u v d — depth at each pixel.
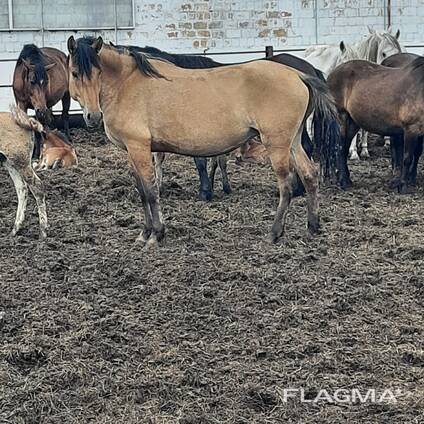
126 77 8.80
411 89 10.81
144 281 8.08
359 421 6.17
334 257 8.61
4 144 9.12
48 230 9.36
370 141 14.57
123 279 8.11
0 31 16.20
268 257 8.56
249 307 7.59
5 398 6.45
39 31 16.31
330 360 6.79
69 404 6.39
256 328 7.27
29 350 6.95
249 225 9.55
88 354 6.95
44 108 12.87
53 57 14.04
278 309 7.54
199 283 8.03
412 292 7.83
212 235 9.27
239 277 8.10
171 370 6.73
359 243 9.01
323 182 11.23
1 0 16.14
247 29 16.70
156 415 6.26
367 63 11.52
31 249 8.96
